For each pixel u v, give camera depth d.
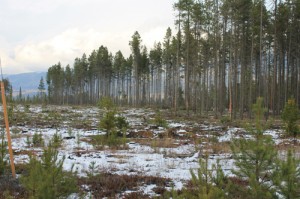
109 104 19.80
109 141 16.95
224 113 44.75
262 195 5.91
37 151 14.80
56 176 6.32
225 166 11.66
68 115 39.88
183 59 50.44
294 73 46.81
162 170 11.53
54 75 104.00
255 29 39.50
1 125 27.09
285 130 19.53
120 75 87.75
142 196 8.18
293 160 5.95
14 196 7.78
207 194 5.44
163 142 18.38
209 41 42.25
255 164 6.41
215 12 38.44
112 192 8.53
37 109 54.12
